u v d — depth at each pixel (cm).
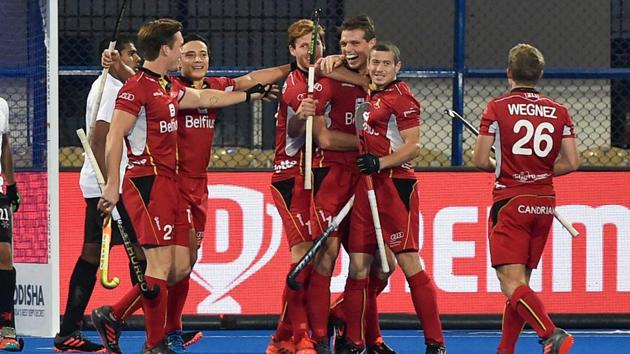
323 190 2997
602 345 3572
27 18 3728
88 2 4484
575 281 3931
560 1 4719
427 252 3912
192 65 3172
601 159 4316
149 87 2866
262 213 3909
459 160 4009
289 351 3142
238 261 3903
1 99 3350
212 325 3888
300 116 2920
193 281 3894
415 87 4538
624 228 3947
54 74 3681
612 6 4694
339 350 3098
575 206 3934
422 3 4631
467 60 4741
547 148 2884
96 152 3266
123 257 3875
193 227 3128
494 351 3466
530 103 2892
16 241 3772
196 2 4441
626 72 4016
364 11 4609
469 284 3919
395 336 3778
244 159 4188
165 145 2895
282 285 3916
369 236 2988
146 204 2888
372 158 2869
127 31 4497
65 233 3888
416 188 3012
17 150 3750
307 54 3041
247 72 4022
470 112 4591
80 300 3375
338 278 3862
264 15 4509
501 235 2905
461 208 3922
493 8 4728
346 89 2988
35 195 3741
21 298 3775
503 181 2906
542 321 2855
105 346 3136
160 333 2945
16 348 3388
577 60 4725
